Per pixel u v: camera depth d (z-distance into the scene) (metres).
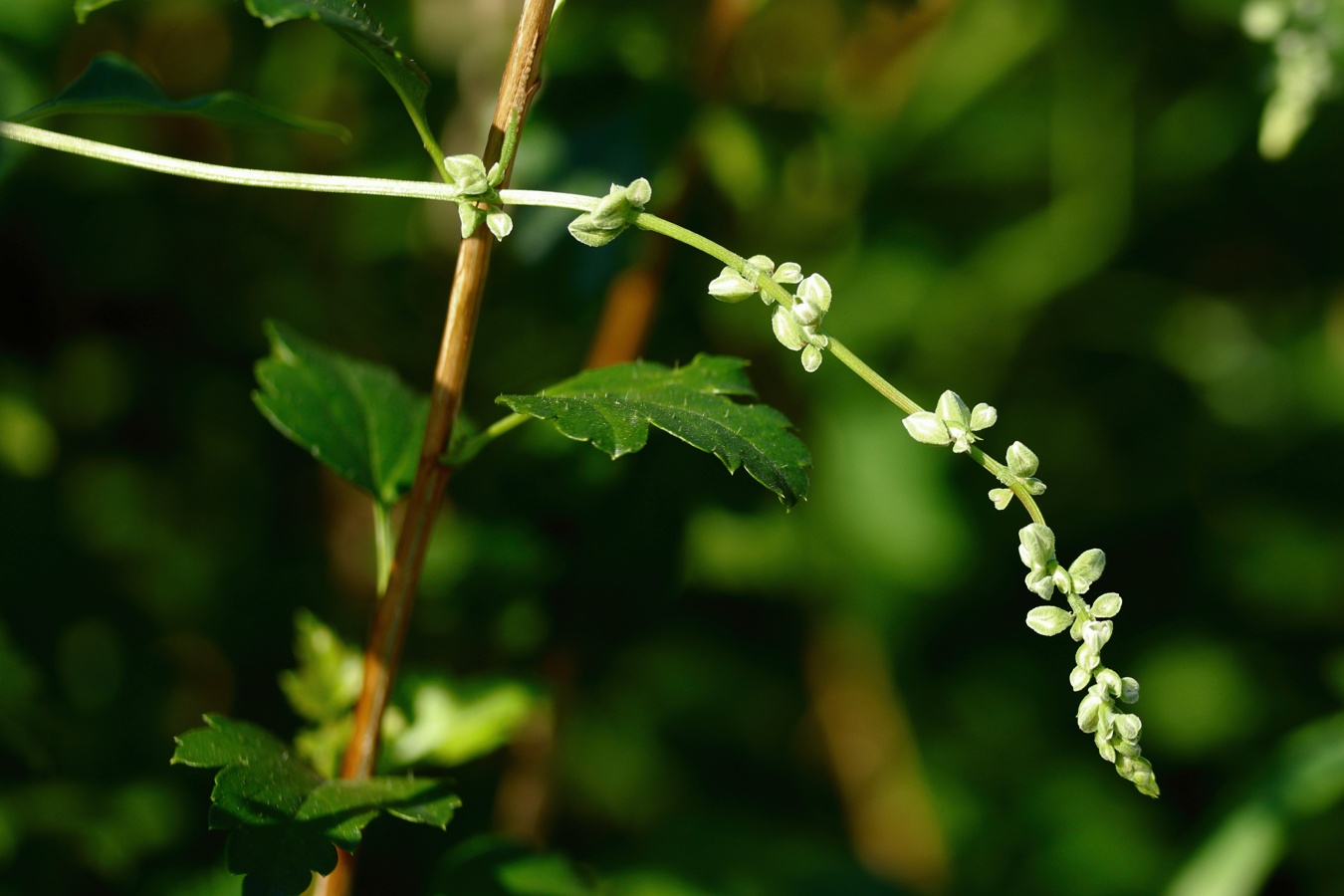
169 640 0.72
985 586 0.85
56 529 0.69
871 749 0.85
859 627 0.82
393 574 0.52
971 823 0.85
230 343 0.74
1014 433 0.86
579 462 0.62
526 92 0.51
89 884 0.62
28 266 0.68
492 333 0.70
